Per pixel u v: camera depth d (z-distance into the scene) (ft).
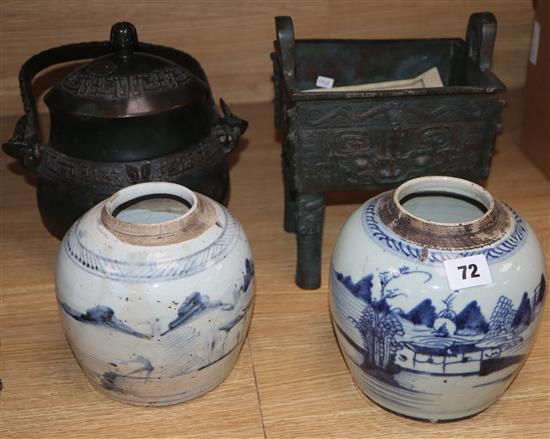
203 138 4.52
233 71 6.29
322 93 3.84
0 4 5.71
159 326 3.32
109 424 3.69
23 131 4.37
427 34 6.23
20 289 4.60
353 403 3.82
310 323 4.35
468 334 3.20
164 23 5.96
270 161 5.95
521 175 5.68
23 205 5.42
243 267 3.54
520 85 6.67
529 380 3.93
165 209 3.80
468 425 3.67
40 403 3.82
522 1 6.20
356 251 3.40
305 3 5.99
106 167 4.26
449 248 3.22
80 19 5.86
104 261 3.32
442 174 4.19
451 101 3.96
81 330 3.44
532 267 3.31
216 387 3.88
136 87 4.17
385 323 3.28
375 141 4.04
